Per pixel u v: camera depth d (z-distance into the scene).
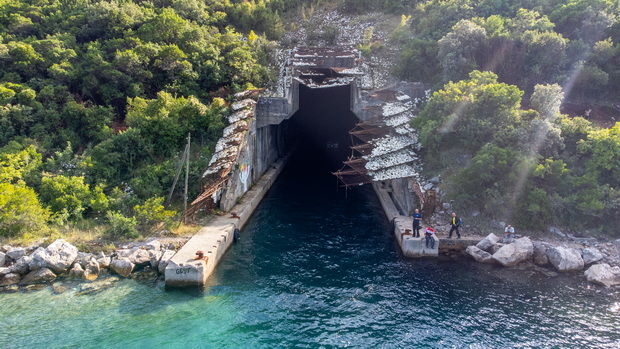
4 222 22.58
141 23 42.47
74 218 25.12
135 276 20.77
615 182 24.89
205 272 20.36
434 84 37.12
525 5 41.56
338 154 54.62
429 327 17.30
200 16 47.69
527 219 24.86
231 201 29.19
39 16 44.31
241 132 31.12
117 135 31.28
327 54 43.88
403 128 32.03
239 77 39.25
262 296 19.58
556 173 24.81
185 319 17.53
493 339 16.47
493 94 27.45
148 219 25.05
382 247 25.31
